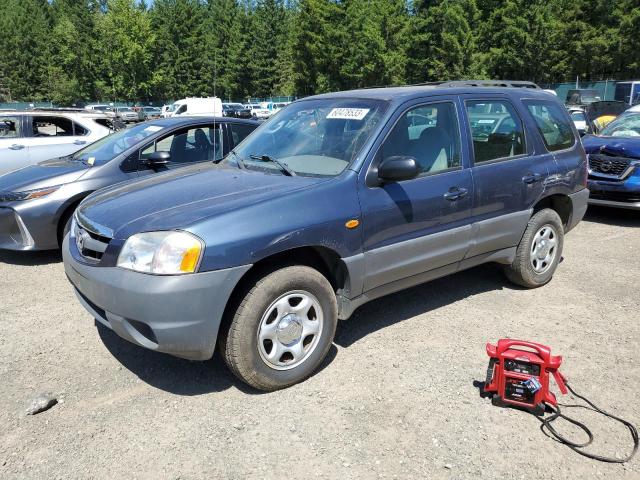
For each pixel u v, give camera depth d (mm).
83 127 9828
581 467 2740
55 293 5109
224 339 3248
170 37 75875
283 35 76250
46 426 3072
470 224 4320
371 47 55312
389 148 3814
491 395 3354
